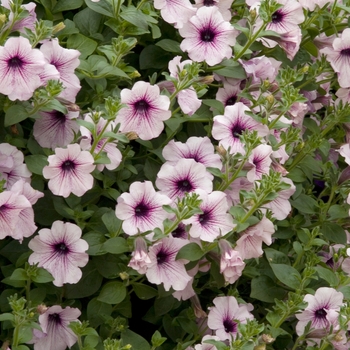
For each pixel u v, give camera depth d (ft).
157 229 3.56
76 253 3.64
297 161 4.29
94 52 4.05
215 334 3.84
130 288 4.09
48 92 3.52
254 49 4.22
